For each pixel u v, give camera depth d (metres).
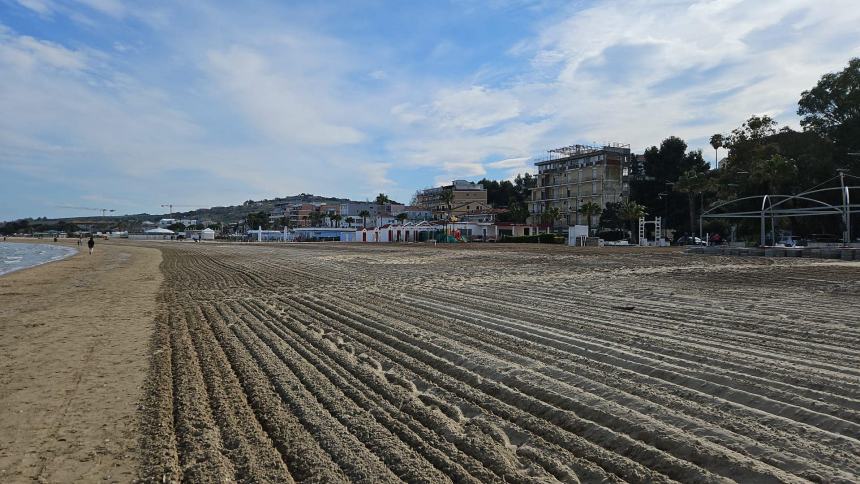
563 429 4.74
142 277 23.94
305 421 5.08
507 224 96.94
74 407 5.72
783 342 7.95
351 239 105.69
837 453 4.01
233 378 6.68
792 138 57.88
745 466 3.82
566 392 5.65
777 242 51.84
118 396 6.08
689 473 3.82
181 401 5.80
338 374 6.69
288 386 6.22
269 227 156.00
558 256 35.81
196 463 4.26
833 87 53.00
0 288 20.28
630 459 4.11
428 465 4.10
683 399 5.37
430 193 148.75
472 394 5.74
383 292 15.43
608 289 15.36
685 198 78.62
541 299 13.30
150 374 7.00
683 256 35.09
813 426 4.60
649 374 6.34
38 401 5.95
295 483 3.90
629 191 88.94
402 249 52.62
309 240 107.44
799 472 3.75
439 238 90.31
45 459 4.42
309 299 14.34
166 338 9.38
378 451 4.38
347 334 9.34
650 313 10.89
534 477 3.88
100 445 4.70
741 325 9.40
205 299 15.05
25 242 114.00
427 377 6.48
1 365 7.62
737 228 62.53
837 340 8.05
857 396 5.29
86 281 22.64
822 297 13.16
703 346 7.69
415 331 9.29
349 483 3.85
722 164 77.69
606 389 5.73
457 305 12.45
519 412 5.14
